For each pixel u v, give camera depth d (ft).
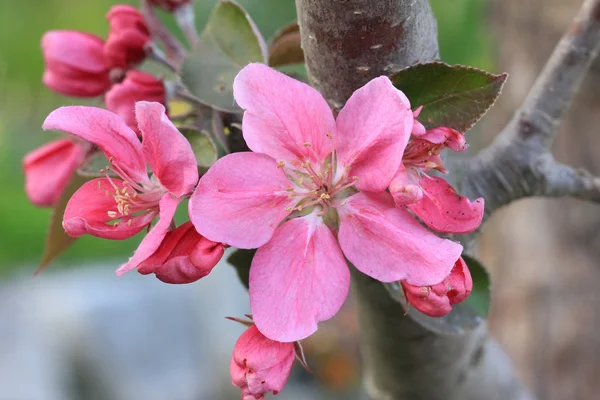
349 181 0.57
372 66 0.59
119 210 0.58
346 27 0.57
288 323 0.55
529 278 1.24
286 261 0.56
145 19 0.76
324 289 0.56
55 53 0.73
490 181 0.70
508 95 1.37
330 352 1.89
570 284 1.21
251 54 0.67
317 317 0.55
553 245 1.24
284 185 0.56
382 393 0.85
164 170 0.54
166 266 0.54
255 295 0.55
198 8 1.63
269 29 1.64
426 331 0.72
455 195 0.57
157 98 0.67
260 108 0.56
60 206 0.71
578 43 0.68
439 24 1.84
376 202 0.57
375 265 0.56
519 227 1.28
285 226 0.57
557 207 1.24
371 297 0.69
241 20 0.67
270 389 0.55
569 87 0.69
